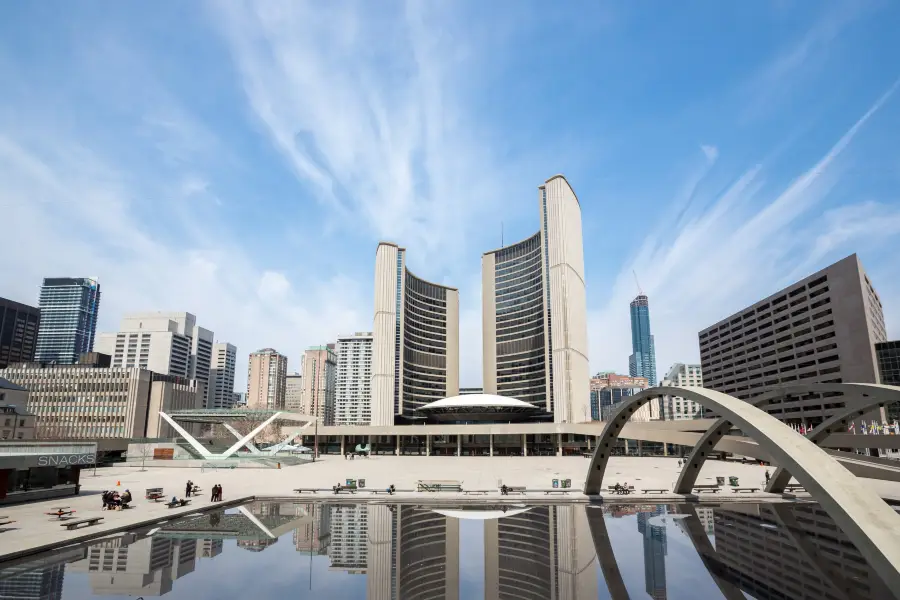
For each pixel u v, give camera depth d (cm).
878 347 8294
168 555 1822
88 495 3250
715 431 3022
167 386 13050
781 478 3325
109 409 12156
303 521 2509
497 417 12025
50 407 12250
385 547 1969
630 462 6975
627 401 2767
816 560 1764
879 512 1097
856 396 2622
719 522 2448
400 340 14400
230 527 2342
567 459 8044
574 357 12656
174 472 5228
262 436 12369
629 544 2006
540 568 1686
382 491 3469
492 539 2105
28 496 2947
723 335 13188
